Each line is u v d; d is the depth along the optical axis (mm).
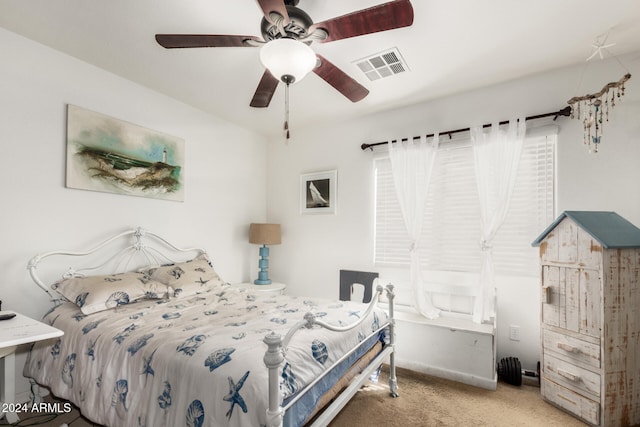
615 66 2242
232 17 1830
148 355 1422
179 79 2627
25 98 2080
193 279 2646
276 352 1052
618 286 1861
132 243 2654
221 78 2604
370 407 2098
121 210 2592
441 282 2869
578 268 1983
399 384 2424
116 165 2537
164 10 1777
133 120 2674
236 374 1169
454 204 2848
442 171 2914
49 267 2176
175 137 3000
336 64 2320
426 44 2076
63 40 2104
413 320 2678
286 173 3947
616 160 2213
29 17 1862
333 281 3518
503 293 2588
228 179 3584
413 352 2658
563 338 2061
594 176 2277
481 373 2385
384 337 2271
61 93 2244
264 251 3656
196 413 1167
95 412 1499
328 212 3570
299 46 1437
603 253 1840
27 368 1945
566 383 2029
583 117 2316
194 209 3199
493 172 2553
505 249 2605
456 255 2824
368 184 3324
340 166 3523
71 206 2291
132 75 2564
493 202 2539
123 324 1775
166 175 2914
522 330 2506
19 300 2035
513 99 2586
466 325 2543
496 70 2422
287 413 1185
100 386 1523
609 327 1838
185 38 1504
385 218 3236
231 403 1111
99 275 2355
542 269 2230
